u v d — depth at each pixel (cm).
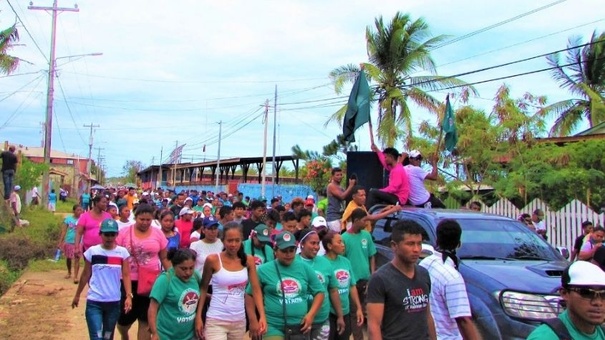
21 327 871
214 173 6512
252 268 580
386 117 2877
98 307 651
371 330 414
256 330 569
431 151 2236
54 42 3109
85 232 998
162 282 565
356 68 2912
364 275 738
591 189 1734
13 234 1812
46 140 3203
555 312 594
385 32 2897
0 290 1222
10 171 2198
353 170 1236
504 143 1972
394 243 428
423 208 880
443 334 448
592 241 1040
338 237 650
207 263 577
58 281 1295
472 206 1341
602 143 1784
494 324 613
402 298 420
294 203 1087
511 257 734
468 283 660
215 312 571
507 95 2006
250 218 895
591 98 2773
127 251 679
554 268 681
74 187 6712
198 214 1344
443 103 2508
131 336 864
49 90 3150
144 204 711
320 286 581
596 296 280
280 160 4916
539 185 1767
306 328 565
